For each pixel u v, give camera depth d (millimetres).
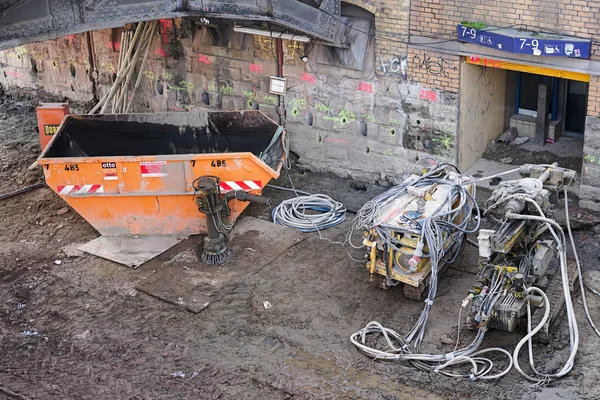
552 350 9680
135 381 9562
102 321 10773
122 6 11094
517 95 14836
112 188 12281
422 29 12852
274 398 9188
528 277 10070
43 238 12906
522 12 11938
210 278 11594
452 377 9375
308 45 14062
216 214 11789
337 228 12820
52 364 9953
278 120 15086
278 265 11852
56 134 13242
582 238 12039
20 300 11297
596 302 10516
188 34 15547
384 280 10891
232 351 10047
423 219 10258
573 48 11492
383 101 13734
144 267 11961
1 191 14500
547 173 10250
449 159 13484
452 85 12930
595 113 11930
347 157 14547
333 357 9836
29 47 18547
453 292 11008
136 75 16750
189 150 14156
